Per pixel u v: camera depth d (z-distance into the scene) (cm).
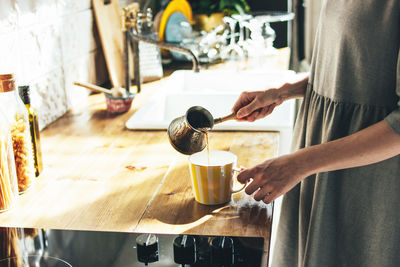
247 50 273
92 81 224
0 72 114
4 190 112
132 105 201
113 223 107
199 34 288
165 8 273
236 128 166
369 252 118
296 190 134
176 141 116
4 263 90
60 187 126
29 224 107
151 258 90
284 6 357
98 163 141
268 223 106
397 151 101
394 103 110
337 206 121
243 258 91
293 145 138
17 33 156
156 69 240
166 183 127
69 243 98
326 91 121
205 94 201
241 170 119
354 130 115
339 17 112
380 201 114
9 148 112
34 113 128
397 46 106
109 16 228
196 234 101
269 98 134
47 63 178
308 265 125
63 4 190
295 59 347
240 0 316
